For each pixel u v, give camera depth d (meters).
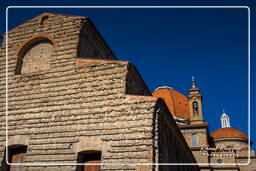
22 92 21.58
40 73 21.88
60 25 23.59
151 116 17.55
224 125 83.19
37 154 18.75
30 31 24.27
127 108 18.28
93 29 24.73
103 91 19.48
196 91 67.50
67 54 22.00
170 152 22.98
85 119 18.92
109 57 29.06
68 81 20.80
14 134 20.06
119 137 17.53
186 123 65.38
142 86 24.67
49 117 19.86
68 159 17.97
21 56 23.77
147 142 16.83
